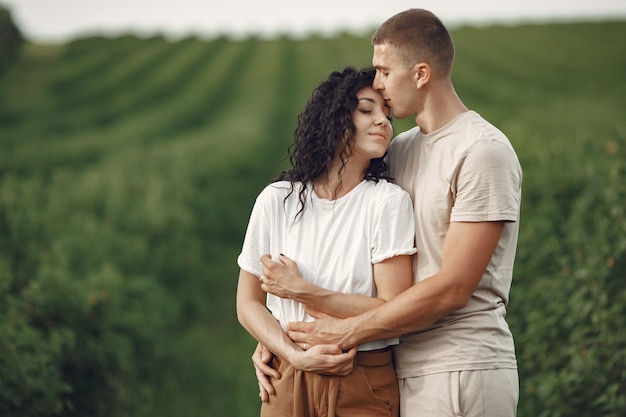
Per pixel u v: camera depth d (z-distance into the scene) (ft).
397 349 10.27
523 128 37.19
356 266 9.87
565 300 17.85
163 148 56.29
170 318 30.73
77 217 33.81
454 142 9.92
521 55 91.40
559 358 17.48
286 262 9.98
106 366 20.27
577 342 16.78
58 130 75.61
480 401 9.71
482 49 96.73
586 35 98.73
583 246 18.85
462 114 10.03
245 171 51.70
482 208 9.52
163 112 78.48
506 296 10.14
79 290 21.48
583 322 17.19
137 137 67.56
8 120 80.64
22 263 23.82
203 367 25.36
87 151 62.08
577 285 17.93
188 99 85.76
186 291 34.14
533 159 27.09
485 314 9.89
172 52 119.14
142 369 23.93
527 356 18.06
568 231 20.30
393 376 10.21
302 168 10.25
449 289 9.46
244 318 10.36
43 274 21.08
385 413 10.05
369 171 10.35
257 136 59.72
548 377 16.78
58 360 18.70
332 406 9.80
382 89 10.20
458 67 86.63
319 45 117.29
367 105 10.12
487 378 9.75
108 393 20.12
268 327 10.12
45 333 19.77
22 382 16.44
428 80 10.02
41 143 66.80
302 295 9.82
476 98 70.64
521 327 18.89
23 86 97.14
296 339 9.95
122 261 33.45
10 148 64.69
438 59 10.02
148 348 24.16
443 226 9.92
